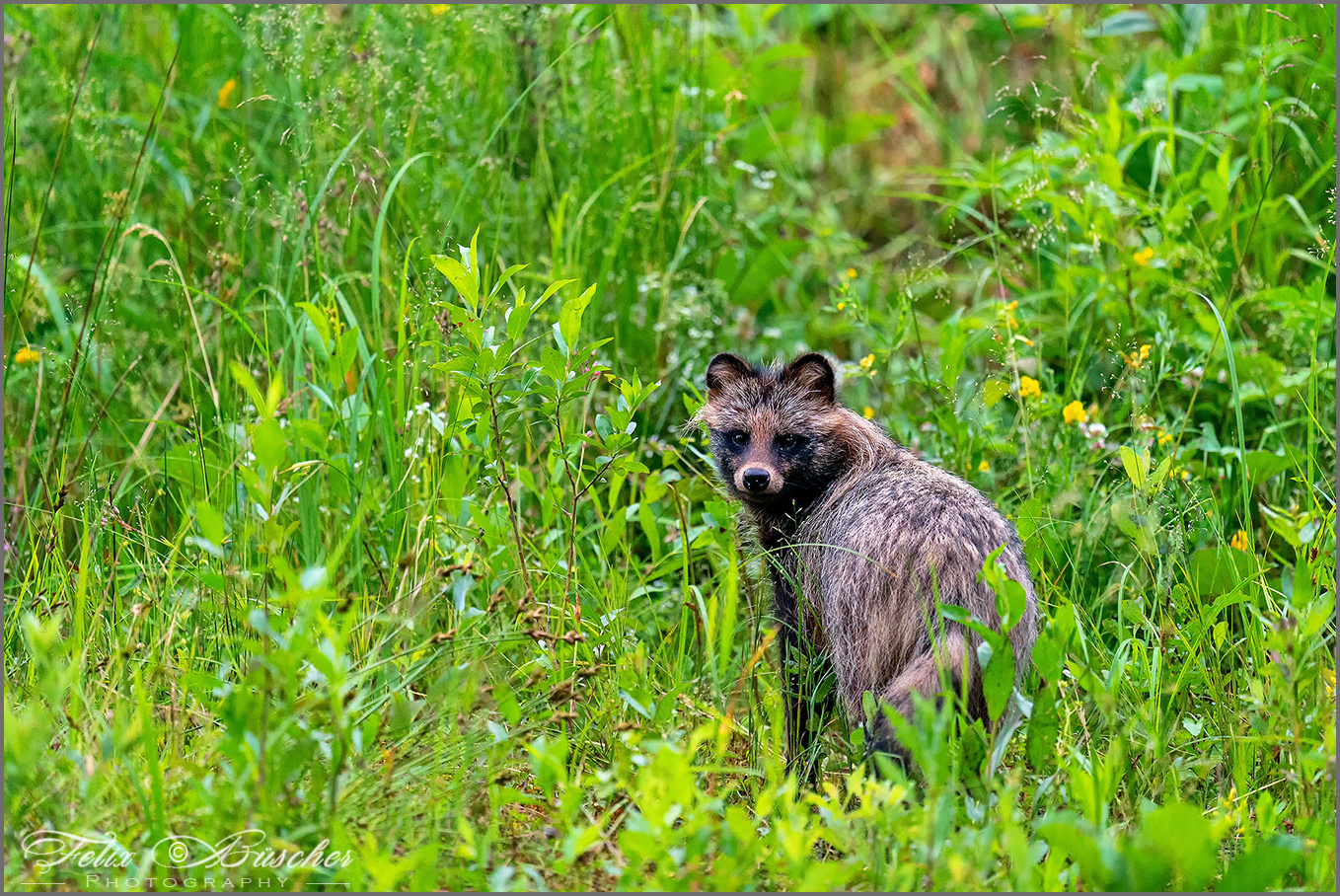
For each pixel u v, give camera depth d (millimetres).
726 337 12984
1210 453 11094
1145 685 8633
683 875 6297
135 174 11586
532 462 10906
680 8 14312
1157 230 11883
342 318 11734
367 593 9742
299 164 11570
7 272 11602
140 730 6945
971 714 7727
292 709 6543
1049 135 12977
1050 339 12414
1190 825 6145
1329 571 8828
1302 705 7785
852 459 9727
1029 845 6883
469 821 7121
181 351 11703
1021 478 10688
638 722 7891
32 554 9570
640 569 10672
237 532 9344
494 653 8352
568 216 12648
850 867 6391
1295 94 12992
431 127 12758
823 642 9258
